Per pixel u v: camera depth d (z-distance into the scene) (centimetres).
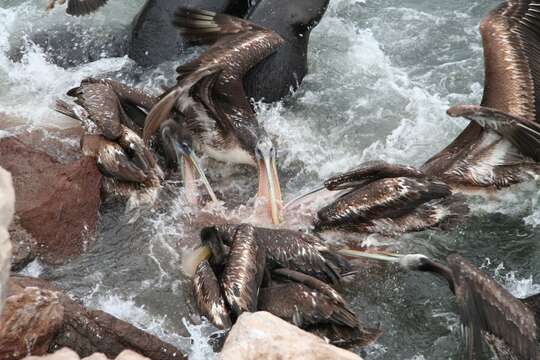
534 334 991
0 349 927
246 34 1397
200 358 1006
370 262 1164
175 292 1112
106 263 1148
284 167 1353
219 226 1151
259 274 1053
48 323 950
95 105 1231
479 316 1012
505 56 1334
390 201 1167
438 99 1489
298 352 891
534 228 1249
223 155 1330
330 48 1605
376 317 1105
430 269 1111
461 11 1703
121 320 996
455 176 1262
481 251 1214
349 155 1377
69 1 1380
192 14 1441
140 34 1509
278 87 1462
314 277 1084
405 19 1681
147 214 1219
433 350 1067
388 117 1452
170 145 1280
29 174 1158
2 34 1564
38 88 1444
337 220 1183
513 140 1206
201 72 1198
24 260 1109
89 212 1179
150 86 1474
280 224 1208
